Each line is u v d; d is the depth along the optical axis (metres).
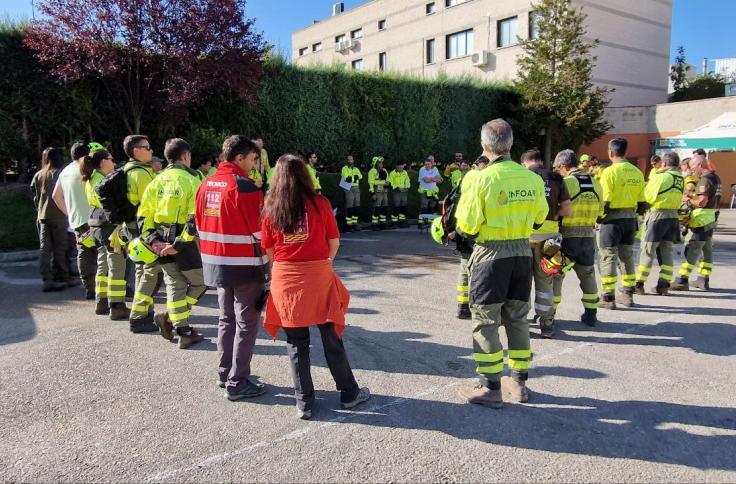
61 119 12.19
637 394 4.31
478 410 4.02
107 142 12.55
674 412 4.00
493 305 3.96
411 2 35.56
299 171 3.69
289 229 3.61
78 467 3.24
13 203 11.09
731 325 6.17
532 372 4.78
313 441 3.55
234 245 4.00
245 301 4.09
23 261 9.85
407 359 5.06
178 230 4.93
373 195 15.32
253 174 10.64
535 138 22.48
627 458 3.37
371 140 17.84
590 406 4.09
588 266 6.00
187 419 3.86
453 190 4.55
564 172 6.04
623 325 6.19
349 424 3.79
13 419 3.84
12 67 11.46
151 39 11.46
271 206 3.64
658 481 3.13
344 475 3.16
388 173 17.44
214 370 4.76
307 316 3.69
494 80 22.59
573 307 7.04
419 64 35.28
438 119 19.69
